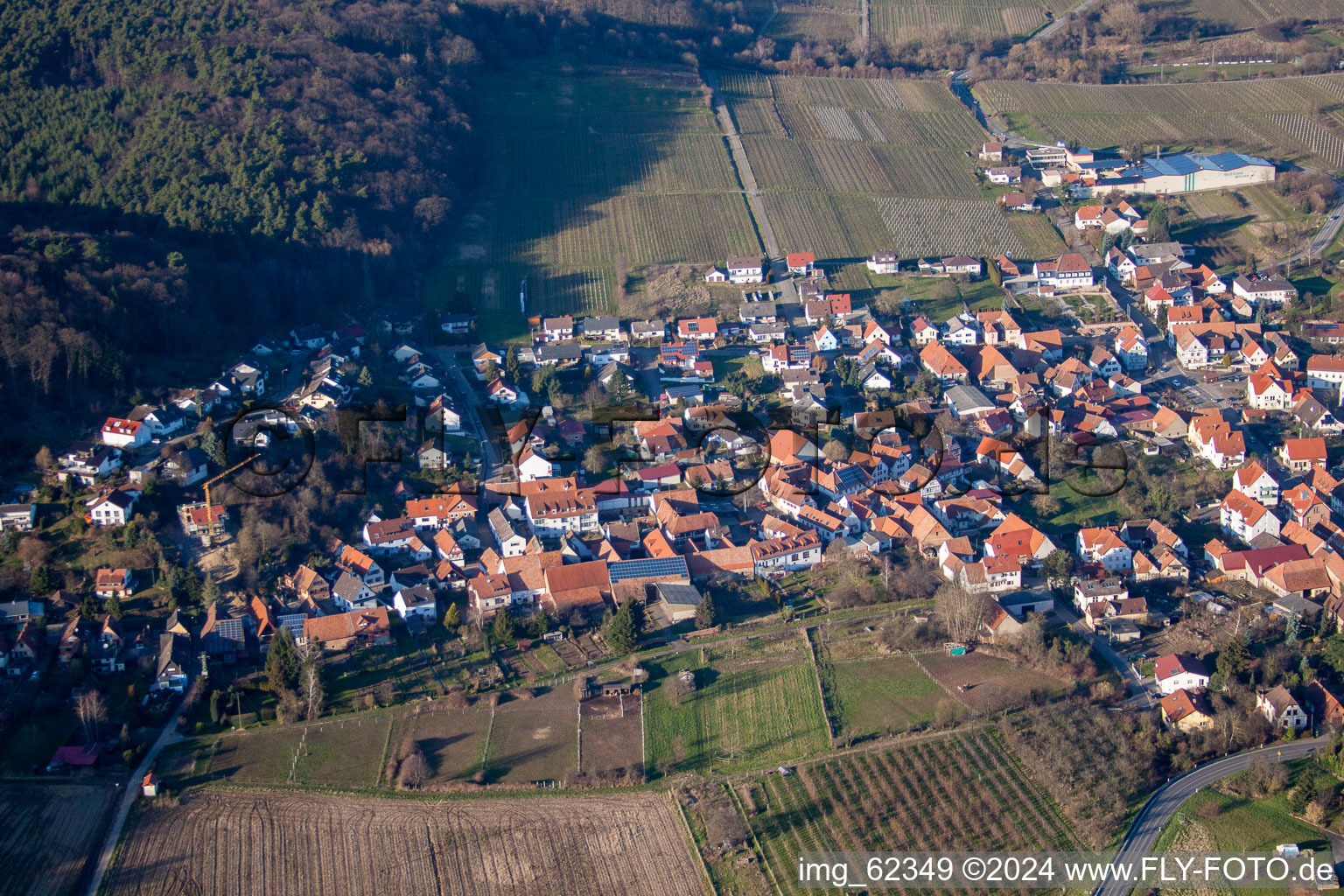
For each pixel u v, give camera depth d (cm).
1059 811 16200
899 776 16712
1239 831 15900
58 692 17862
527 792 16562
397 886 15038
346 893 14912
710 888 14988
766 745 17425
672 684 18638
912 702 18188
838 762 16988
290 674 18262
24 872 14988
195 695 17888
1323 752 17012
